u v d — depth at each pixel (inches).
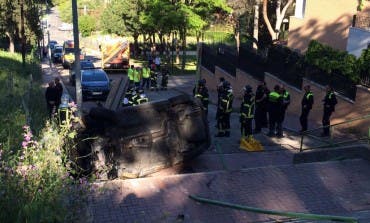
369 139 397.4
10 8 1566.2
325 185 313.7
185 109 415.2
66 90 1054.4
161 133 394.6
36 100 708.0
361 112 574.2
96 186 243.0
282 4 1524.4
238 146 523.2
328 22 940.6
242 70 961.5
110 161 363.6
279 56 798.5
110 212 263.4
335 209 280.7
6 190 190.4
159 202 279.0
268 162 463.5
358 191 306.8
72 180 220.7
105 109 374.6
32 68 1244.5
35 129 404.2
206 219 262.5
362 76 585.3
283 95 568.7
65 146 293.1
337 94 618.8
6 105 523.5
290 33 1060.5
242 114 518.6
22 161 242.5
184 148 409.1
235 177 322.3
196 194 292.8
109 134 368.8
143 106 397.7
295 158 441.1
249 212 271.3
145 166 383.6
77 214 203.3
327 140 551.5
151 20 1418.6
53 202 191.0
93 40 2529.5
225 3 1400.1
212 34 1603.1
